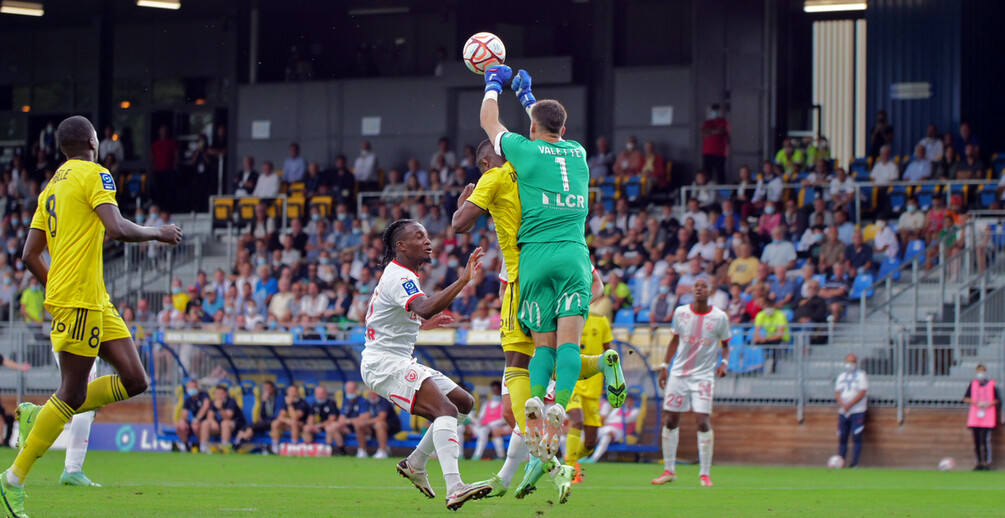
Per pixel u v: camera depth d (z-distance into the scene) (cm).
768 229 2773
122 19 4066
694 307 1513
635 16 3594
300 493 1229
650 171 3153
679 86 3434
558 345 801
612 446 2230
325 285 2861
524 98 903
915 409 2156
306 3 3866
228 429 2395
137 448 2495
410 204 3184
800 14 3925
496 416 2241
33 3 3891
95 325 835
